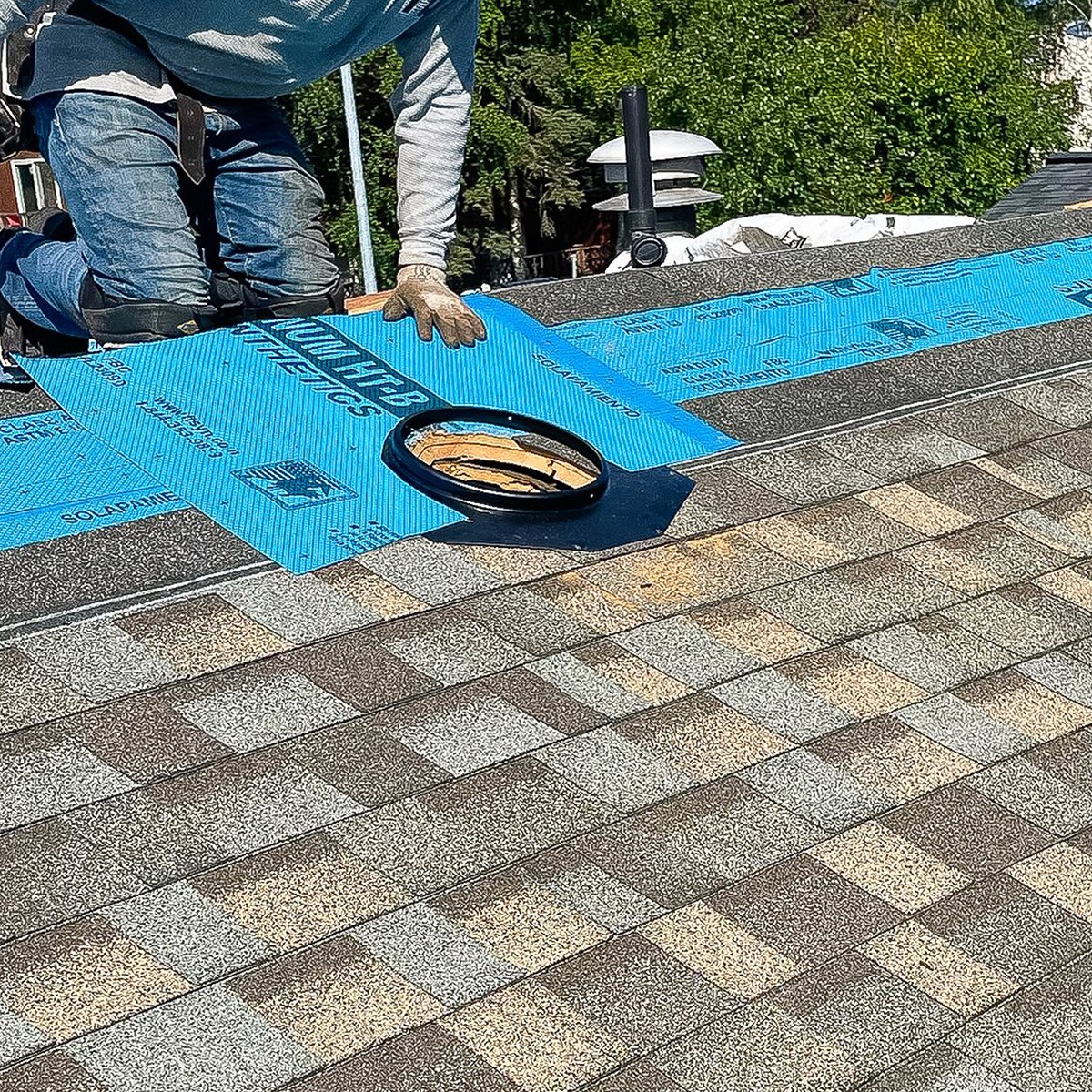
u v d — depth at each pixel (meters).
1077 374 6.79
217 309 6.39
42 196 28.28
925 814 3.98
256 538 4.75
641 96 11.91
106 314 6.11
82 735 3.86
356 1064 3.04
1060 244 8.18
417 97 5.89
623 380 6.06
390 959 3.29
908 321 7.08
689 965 3.39
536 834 3.72
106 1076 2.94
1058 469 5.96
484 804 3.79
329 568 4.72
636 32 40.28
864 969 3.45
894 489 5.67
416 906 3.45
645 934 3.46
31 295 6.73
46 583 4.46
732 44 31.25
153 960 3.21
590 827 3.77
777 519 5.36
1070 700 4.55
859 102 30.91
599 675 4.37
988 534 5.42
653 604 4.75
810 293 7.25
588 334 6.49
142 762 3.79
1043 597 5.09
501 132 38.09
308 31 5.66
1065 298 7.55
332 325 5.98
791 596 4.90
